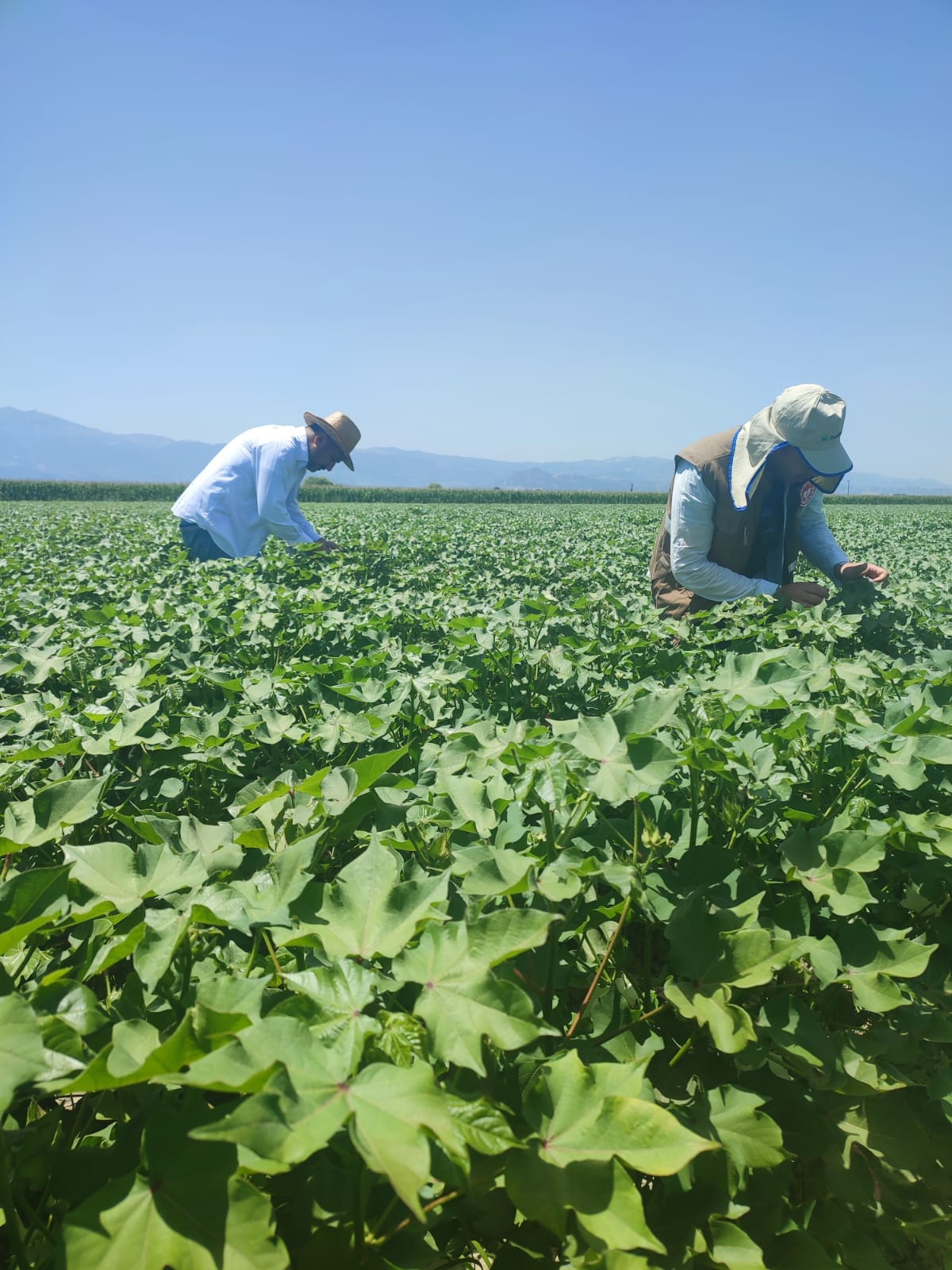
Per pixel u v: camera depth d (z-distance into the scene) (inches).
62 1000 54.7
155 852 67.8
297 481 353.1
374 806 83.4
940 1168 69.1
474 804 78.7
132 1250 41.7
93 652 161.8
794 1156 59.7
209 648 175.0
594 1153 47.3
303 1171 54.4
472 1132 43.0
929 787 89.0
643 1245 43.3
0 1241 54.4
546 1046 65.9
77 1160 52.4
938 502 3157.0
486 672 154.3
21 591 251.4
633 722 73.1
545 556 386.0
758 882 75.3
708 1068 69.2
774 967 62.1
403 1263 50.5
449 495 2869.1
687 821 81.4
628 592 276.1
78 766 103.3
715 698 95.8
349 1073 44.8
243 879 80.3
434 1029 49.5
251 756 117.3
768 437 200.8
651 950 84.7
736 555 218.1
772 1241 59.0
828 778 95.3
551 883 61.1
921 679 131.9
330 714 110.1
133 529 545.3
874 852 72.2
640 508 1520.7
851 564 213.0
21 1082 42.7
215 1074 41.8
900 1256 70.3
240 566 292.5
